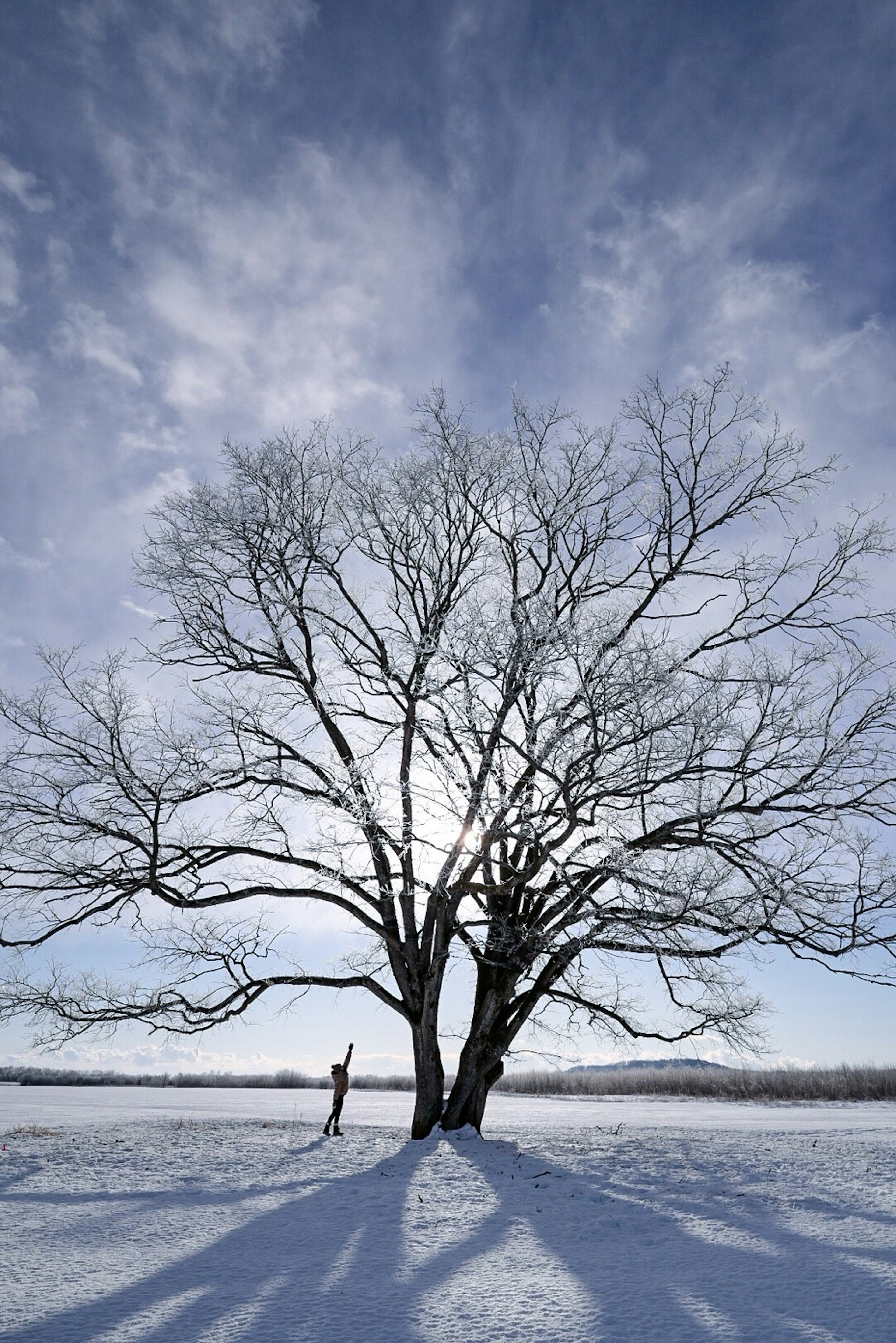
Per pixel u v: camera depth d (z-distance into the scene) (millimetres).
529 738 13797
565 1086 74938
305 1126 20438
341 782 15953
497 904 17516
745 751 13875
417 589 18859
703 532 17891
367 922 16953
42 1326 5719
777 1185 11852
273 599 17234
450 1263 7633
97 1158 13750
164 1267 7406
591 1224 9422
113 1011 15391
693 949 15641
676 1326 5727
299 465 18125
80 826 15547
